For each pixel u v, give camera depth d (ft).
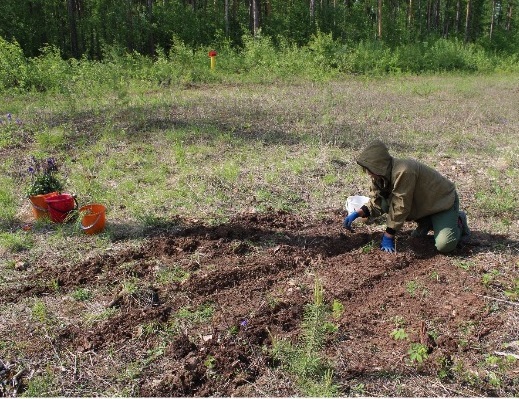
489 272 13.93
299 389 9.86
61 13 77.61
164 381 9.98
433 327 11.60
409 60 75.41
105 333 11.42
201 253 15.01
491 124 33.86
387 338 11.23
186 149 25.62
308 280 13.69
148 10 78.07
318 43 67.46
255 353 10.75
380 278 13.75
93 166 22.82
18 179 21.26
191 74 55.01
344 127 31.45
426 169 14.52
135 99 39.70
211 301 12.67
